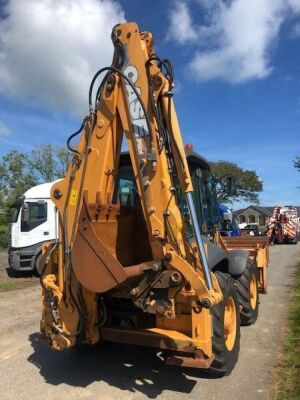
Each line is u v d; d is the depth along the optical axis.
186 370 5.20
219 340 4.80
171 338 4.49
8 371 5.27
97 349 5.95
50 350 6.03
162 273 4.36
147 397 4.52
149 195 4.45
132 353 5.80
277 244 29.19
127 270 4.21
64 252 4.76
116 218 4.77
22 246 13.47
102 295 4.74
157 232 4.39
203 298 4.23
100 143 4.68
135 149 4.53
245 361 5.53
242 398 4.48
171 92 4.46
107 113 4.66
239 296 6.99
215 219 7.27
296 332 6.67
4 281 12.80
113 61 4.69
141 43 4.61
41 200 13.59
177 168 4.49
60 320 4.74
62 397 4.55
